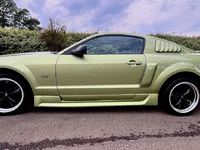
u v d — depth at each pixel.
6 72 1.94
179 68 1.94
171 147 1.33
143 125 1.75
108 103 2.05
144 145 1.36
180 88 2.06
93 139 1.44
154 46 2.11
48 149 1.29
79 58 1.94
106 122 1.81
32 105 2.35
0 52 5.93
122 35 2.12
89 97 2.00
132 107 2.35
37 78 1.91
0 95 1.99
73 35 8.48
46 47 6.59
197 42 9.44
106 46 2.06
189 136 1.52
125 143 1.39
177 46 2.14
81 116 1.98
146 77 1.98
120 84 1.99
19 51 6.16
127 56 2.00
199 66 2.01
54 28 6.00
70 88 1.94
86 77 1.94
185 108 2.08
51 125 1.72
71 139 1.44
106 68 1.94
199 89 2.01
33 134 1.52
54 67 1.90
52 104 1.99
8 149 1.28
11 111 1.97
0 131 1.57
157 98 2.05
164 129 1.66
